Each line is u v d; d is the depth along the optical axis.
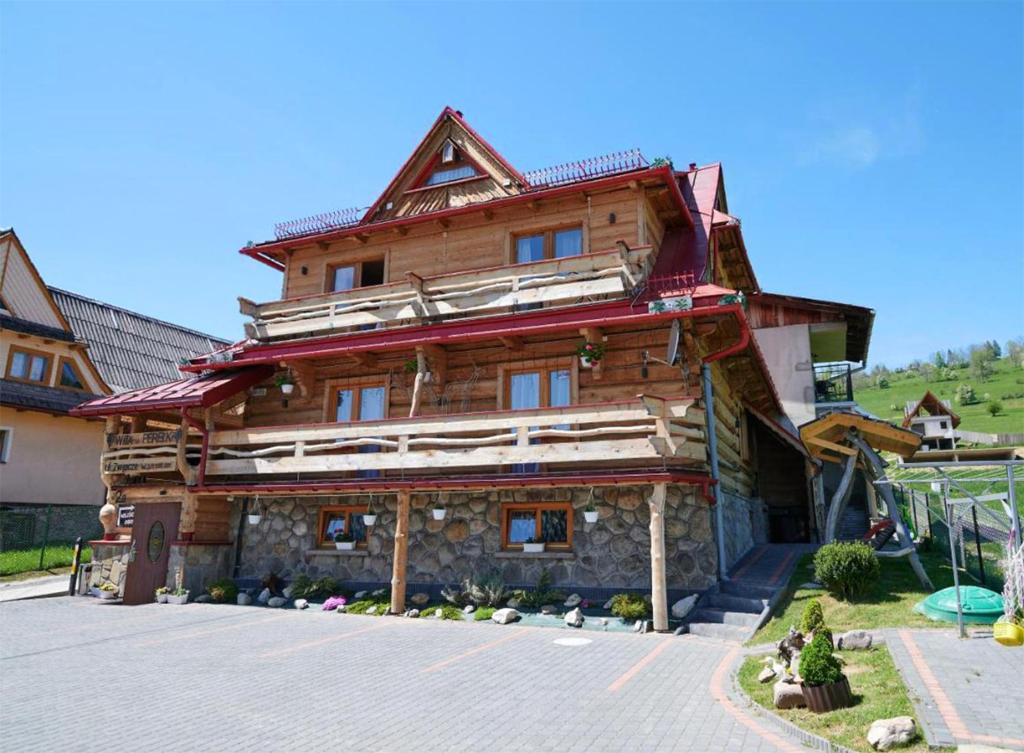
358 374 17.69
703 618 12.48
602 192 16.30
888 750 6.04
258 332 18.28
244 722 7.52
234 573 17.62
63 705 8.23
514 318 15.47
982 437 47.38
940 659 8.20
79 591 18.27
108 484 18.44
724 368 17.48
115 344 32.03
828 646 7.40
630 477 12.87
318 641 11.82
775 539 23.42
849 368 27.86
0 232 25.72
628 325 14.95
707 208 18.19
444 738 6.94
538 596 13.73
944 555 14.87
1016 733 6.05
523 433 13.80
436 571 15.28
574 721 7.41
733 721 7.31
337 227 19.30
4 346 25.00
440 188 18.80
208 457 17.23
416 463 14.62
